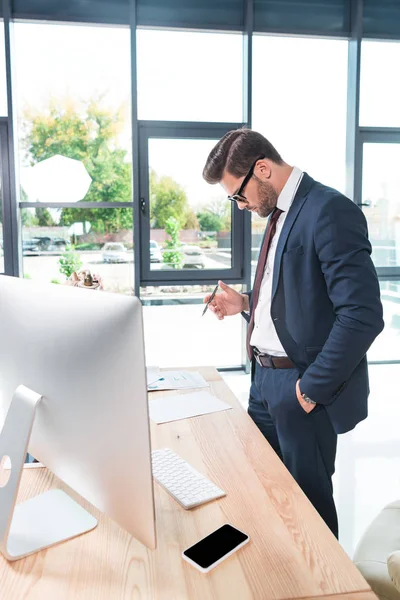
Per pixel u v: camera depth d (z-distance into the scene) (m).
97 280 2.80
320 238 1.41
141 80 3.86
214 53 3.93
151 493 0.72
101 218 3.90
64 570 0.81
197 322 4.19
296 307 1.49
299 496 1.02
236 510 0.97
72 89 3.76
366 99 4.17
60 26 3.72
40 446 0.92
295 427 1.53
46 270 3.90
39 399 0.86
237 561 0.82
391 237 4.34
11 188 3.70
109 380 0.74
